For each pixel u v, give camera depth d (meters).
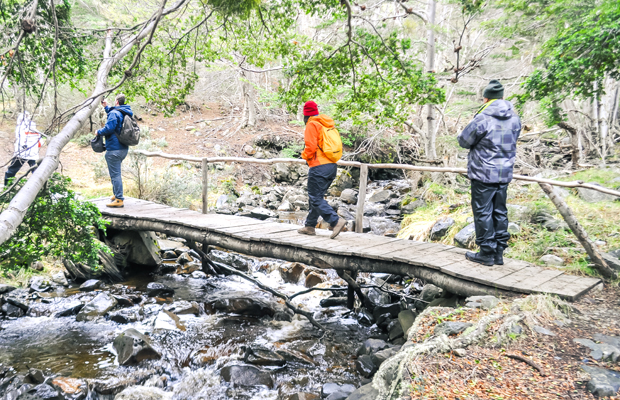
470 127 3.88
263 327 5.12
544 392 2.10
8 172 5.53
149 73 5.33
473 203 4.12
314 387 3.70
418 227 7.43
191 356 4.25
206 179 7.08
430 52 8.84
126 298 5.56
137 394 3.47
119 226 6.58
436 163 9.86
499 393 2.11
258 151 16.05
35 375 3.63
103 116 14.12
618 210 5.55
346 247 4.85
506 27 6.43
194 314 5.38
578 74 4.16
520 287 3.47
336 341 4.77
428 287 5.24
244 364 4.06
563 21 4.91
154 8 12.87
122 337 4.24
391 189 14.53
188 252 7.85
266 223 6.33
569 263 4.48
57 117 3.04
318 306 5.97
